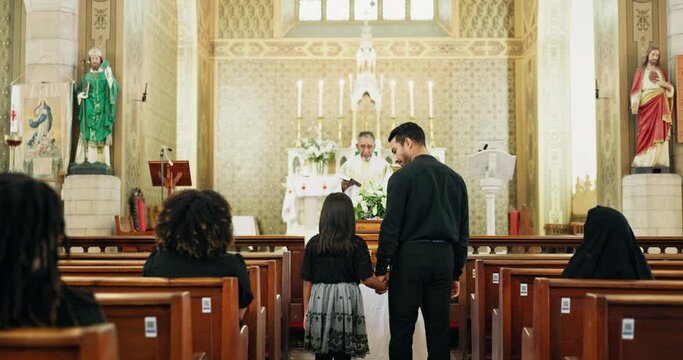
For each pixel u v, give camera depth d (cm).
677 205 1088
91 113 1079
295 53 1766
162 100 1426
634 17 1138
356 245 513
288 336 677
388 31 1791
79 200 1061
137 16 1210
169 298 287
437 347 484
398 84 1753
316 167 1512
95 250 994
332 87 1756
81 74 1123
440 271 483
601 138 1227
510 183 1723
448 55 1756
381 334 630
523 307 475
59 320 227
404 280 482
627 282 368
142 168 1245
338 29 1800
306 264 519
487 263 566
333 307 509
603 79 1214
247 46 1769
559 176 1575
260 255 629
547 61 1583
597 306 285
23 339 182
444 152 1582
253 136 1752
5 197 212
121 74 1120
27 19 1114
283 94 1758
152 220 1270
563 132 1576
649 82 1092
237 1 1780
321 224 516
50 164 1070
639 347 288
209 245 380
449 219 487
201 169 1647
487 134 1738
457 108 1747
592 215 414
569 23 1574
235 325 365
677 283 362
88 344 182
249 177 1744
